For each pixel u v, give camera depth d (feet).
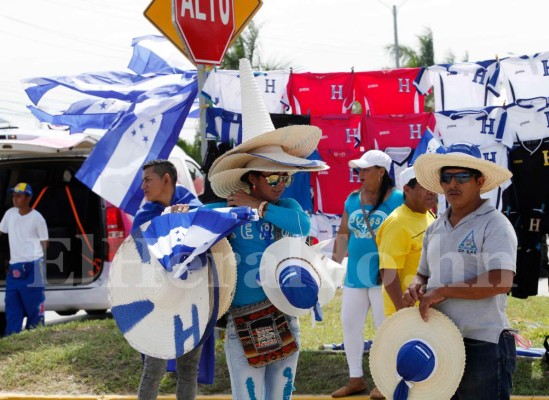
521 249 22.36
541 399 18.08
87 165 23.08
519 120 22.56
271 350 14.48
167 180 17.56
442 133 23.57
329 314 28.30
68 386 20.54
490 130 22.94
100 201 31.78
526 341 15.02
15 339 25.02
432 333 13.47
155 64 27.55
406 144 23.86
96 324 26.61
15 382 20.90
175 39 21.58
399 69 24.26
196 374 16.46
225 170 15.15
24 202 30.01
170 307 14.15
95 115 27.30
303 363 21.31
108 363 21.68
